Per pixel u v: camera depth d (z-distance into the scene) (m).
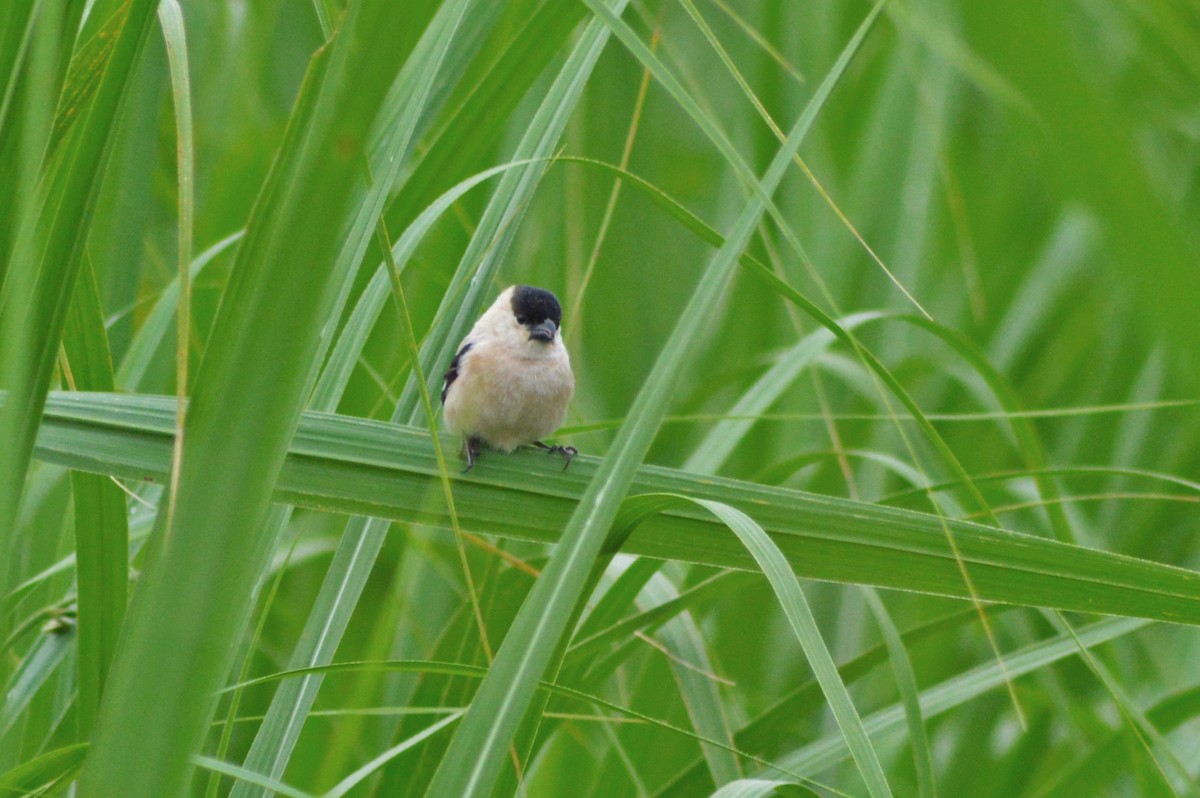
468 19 6.53
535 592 3.46
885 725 7.30
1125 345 10.95
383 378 9.43
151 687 2.79
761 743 7.56
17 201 4.07
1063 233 11.40
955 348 8.04
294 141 3.23
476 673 4.23
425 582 9.55
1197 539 10.36
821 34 11.03
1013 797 9.66
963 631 10.80
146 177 8.04
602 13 3.64
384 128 4.96
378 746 8.80
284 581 10.08
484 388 8.37
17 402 3.27
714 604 10.81
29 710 7.41
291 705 5.26
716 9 11.52
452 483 5.34
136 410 4.53
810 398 11.59
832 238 11.27
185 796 2.95
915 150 11.05
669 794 7.55
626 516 4.75
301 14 11.59
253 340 2.77
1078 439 11.11
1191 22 2.40
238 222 10.88
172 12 3.68
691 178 12.82
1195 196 7.54
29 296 3.59
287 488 5.04
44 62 3.30
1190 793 7.29
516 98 6.68
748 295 12.02
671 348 3.70
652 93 11.95
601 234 6.42
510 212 5.89
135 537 7.43
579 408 11.99
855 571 5.34
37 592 7.89
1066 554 5.16
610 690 10.10
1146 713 7.75
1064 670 10.27
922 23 2.22
